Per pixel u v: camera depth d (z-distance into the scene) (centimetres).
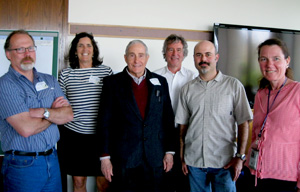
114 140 178
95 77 212
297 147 143
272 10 323
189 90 187
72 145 212
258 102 162
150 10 293
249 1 317
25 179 153
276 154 146
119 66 288
